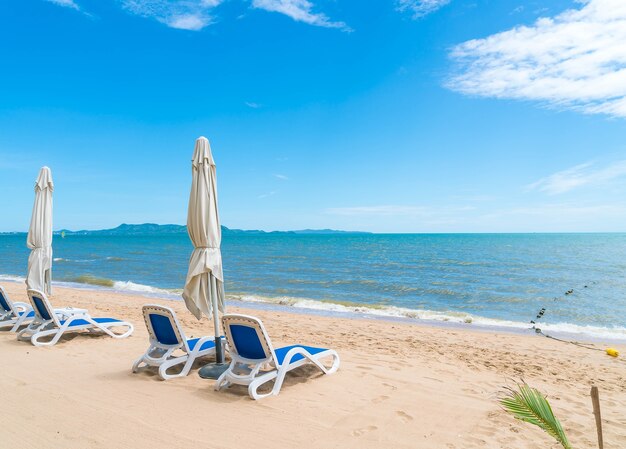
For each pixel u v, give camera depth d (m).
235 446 3.39
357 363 6.16
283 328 9.62
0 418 3.88
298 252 53.38
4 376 5.13
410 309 14.07
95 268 29.00
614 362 7.38
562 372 6.56
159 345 5.42
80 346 6.70
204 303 5.13
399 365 6.20
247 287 19.52
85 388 4.73
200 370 5.23
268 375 4.61
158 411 4.08
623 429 4.05
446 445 3.51
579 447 3.61
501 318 12.72
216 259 5.11
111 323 7.39
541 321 12.25
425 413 4.20
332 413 4.11
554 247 65.25
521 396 2.65
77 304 12.78
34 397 4.43
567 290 18.78
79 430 3.64
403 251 54.72
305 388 4.85
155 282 21.22
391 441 3.55
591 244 77.62
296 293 17.83
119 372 5.36
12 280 21.67
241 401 4.37
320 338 8.50
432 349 7.83
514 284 20.92
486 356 7.46
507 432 3.80
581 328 11.10
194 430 3.67
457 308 14.45
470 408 4.38
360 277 23.95
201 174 5.07
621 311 13.88
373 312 13.14
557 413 4.50
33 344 6.66
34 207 7.94
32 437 3.50
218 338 5.26
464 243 85.81
